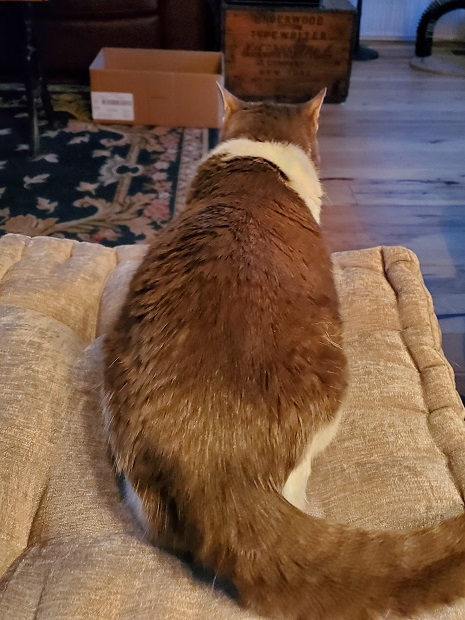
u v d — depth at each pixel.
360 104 3.21
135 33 3.04
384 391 1.18
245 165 1.25
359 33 3.85
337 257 1.54
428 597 0.80
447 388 1.19
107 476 1.02
